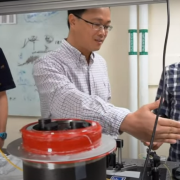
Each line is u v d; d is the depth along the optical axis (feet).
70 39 3.74
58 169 1.29
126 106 6.45
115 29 6.31
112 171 2.56
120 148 2.71
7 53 7.11
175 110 5.04
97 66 4.44
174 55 6.09
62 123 1.55
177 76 5.11
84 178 1.33
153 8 6.07
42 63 3.30
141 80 6.10
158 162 2.53
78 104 2.19
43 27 6.71
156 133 1.74
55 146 1.31
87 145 1.36
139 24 6.02
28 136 1.37
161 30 6.10
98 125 1.49
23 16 6.79
